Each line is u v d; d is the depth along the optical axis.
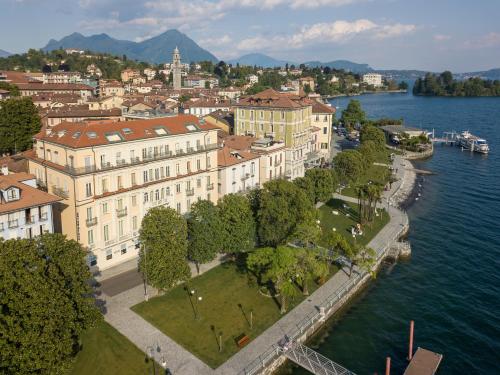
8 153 126.69
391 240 96.75
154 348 57.53
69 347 48.34
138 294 70.50
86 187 74.25
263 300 70.06
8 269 46.47
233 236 78.50
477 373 59.59
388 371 57.38
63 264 52.00
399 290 80.38
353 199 123.00
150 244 67.25
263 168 115.06
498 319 71.69
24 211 66.06
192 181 92.56
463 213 121.69
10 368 43.91
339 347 63.59
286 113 131.00
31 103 130.12
